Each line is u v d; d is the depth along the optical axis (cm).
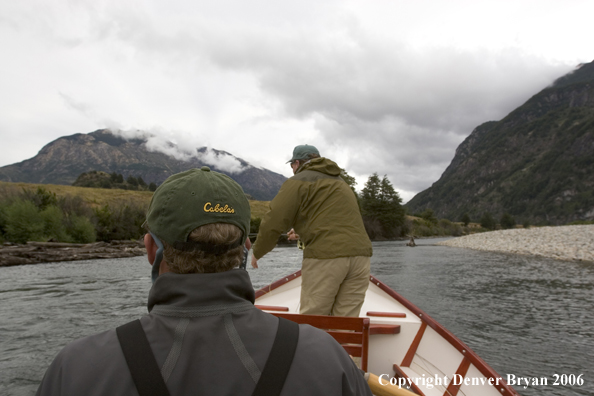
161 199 85
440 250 2838
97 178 15125
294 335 78
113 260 1928
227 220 84
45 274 1285
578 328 592
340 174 287
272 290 419
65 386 67
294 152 321
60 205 3309
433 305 769
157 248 92
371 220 6694
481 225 15088
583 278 1150
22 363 447
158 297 79
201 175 88
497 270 1398
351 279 269
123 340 72
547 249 2159
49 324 612
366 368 209
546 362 452
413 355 277
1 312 694
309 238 269
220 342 72
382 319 294
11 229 2455
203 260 81
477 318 659
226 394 68
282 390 70
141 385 66
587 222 5738
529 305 766
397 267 1540
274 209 265
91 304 760
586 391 375
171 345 71
